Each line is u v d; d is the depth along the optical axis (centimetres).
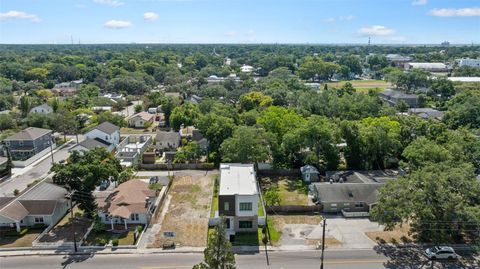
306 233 4238
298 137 5919
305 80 18225
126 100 12381
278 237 4153
